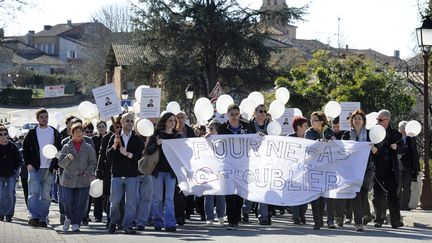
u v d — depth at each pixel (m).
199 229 14.04
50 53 161.12
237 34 53.78
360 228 13.68
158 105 15.00
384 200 14.60
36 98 97.94
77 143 13.95
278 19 54.50
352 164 14.16
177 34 54.66
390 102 32.56
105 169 13.81
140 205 13.74
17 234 13.11
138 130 13.47
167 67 53.66
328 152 14.32
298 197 14.33
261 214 14.91
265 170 14.50
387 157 14.39
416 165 17.88
